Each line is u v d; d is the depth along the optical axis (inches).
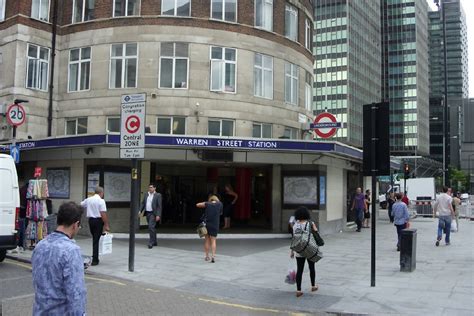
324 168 790.5
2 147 743.1
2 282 384.2
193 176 927.0
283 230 770.2
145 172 754.2
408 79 4712.1
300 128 961.5
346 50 4028.1
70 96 873.5
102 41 855.1
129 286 384.2
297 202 767.7
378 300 335.9
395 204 606.5
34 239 542.6
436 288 374.6
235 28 871.1
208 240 509.7
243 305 327.0
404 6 4778.5
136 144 444.1
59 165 751.7
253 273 442.6
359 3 4311.0
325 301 335.0
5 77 869.2
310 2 1058.7
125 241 654.5
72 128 876.6
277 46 923.4
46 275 144.7
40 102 872.9
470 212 1332.4
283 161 745.6
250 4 893.2
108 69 847.1
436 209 670.5
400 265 452.8
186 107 829.2
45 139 713.0
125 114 452.8
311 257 348.2
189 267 469.1
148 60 834.2
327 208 808.3
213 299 344.8
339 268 470.0
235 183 930.1
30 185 548.4
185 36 841.5
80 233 711.7
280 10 942.4
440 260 520.4
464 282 398.0
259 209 908.6
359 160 892.0
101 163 698.2
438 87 5369.1
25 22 867.4
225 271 451.2
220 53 861.2
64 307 144.1
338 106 4018.2
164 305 322.3
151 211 603.2
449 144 3676.2
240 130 854.5
